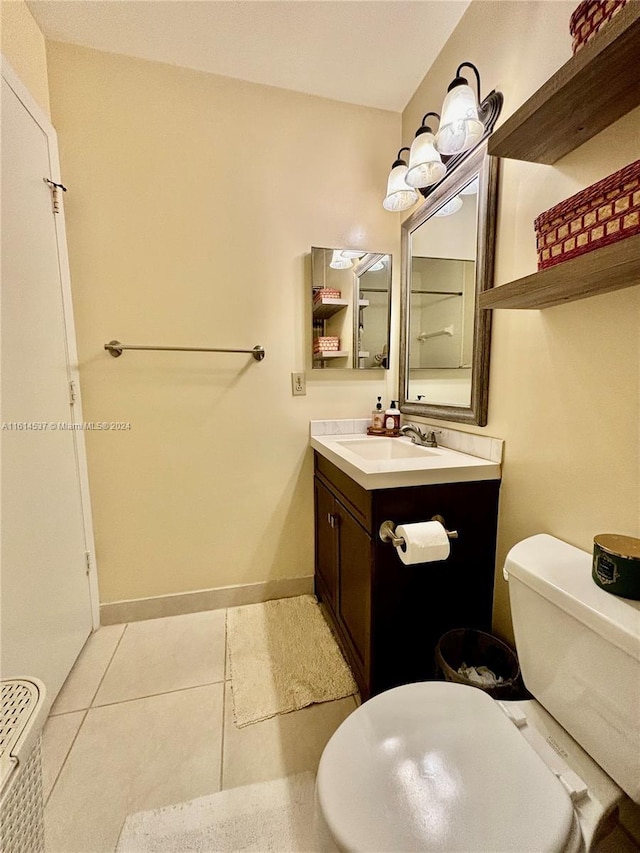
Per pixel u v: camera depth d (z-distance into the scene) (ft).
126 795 3.09
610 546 2.36
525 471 3.52
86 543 4.98
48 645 3.93
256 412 5.53
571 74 2.17
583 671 2.29
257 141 5.10
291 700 4.00
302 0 3.91
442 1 3.93
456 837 1.80
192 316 5.13
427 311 5.08
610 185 2.13
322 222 5.46
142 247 4.88
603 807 2.09
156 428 5.18
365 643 3.81
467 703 2.56
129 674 4.38
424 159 4.07
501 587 3.90
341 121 5.38
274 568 5.90
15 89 3.61
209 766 3.33
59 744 3.53
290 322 5.50
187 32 4.27
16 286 3.58
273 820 2.91
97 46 4.46
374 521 3.50
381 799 1.98
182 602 5.52
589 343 2.83
